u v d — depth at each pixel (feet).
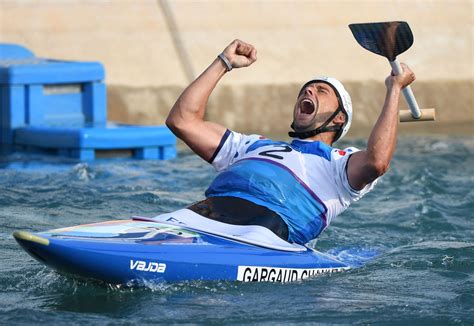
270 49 161.79
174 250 56.65
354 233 79.87
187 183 100.63
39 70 122.93
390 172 110.83
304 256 62.03
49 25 151.94
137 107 149.48
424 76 168.96
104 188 94.89
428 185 102.27
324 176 63.05
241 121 155.02
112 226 58.49
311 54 163.84
